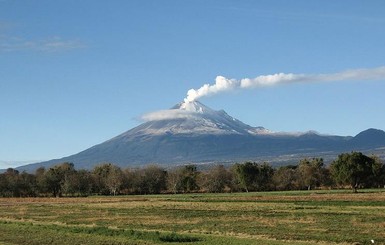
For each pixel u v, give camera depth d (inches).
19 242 2042.3
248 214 3100.4
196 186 7618.1
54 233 2293.3
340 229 2262.6
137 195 6899.6
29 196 7268.7
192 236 2091.5
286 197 4783.5
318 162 7421.3
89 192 7381.9
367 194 4938.5
